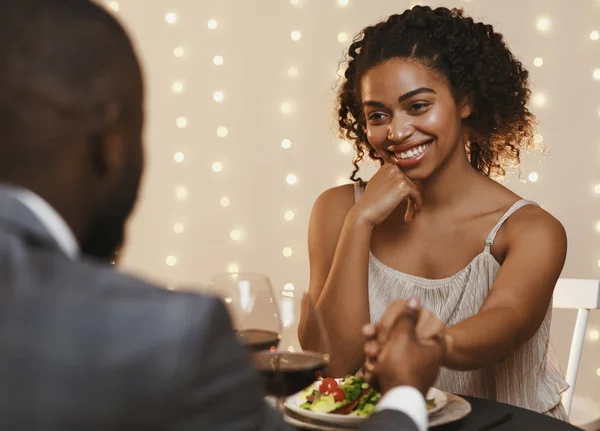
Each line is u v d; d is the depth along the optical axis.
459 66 1.49
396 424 0.66
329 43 2.86
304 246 2.91
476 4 2.73
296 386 0.91
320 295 1.53
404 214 1.63
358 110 1.77
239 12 2.91
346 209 1.72
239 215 2.94
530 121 1.75
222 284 0.94
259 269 2.93
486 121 1.62
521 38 2.71
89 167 0.54
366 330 0.91
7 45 0.50
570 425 1.02
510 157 1.75
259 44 2.91
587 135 2.69
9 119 0.50
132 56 0.55
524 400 1.51
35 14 0.51
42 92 0.50
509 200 1.57
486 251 1.54
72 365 0.45
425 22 1.49
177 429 0.46
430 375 0.87
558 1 2.69
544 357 1.54
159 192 2.97
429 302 1.57
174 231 2.96
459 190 1.58
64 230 0.52
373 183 1.51
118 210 0.57
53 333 0.45
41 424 0.44
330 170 2.88
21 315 0.46
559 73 2.70
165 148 2.96
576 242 2.71
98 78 0.52
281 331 0.94
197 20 2.93
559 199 2.71
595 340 2.68
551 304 1.54
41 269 0.48
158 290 0.50
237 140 2.93
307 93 2.88
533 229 1.48
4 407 0.44
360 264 1.45
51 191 0.52
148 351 0.45
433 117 1.47
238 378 0.50
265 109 2.91
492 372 1.52
